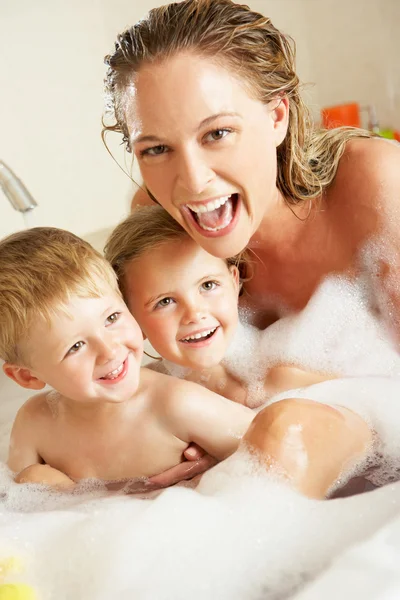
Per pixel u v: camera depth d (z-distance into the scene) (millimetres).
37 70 2498
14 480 1074
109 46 2551
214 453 1056
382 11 2771
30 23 2467
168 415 1053
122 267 1126
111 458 1079
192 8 939
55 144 2562
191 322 1099
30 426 1134
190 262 1089
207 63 927
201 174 945
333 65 2900
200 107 918
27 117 2521
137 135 964
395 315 1185
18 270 1006
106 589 747
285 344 1206
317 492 852
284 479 843
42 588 756
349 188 1157
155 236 1103
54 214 2615
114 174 2631
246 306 1298
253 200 1006
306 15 2854
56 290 979
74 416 1090
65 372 996
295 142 1120
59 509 975
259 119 986
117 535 797
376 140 1183
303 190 1156
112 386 1005
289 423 868
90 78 2551
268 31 1024
